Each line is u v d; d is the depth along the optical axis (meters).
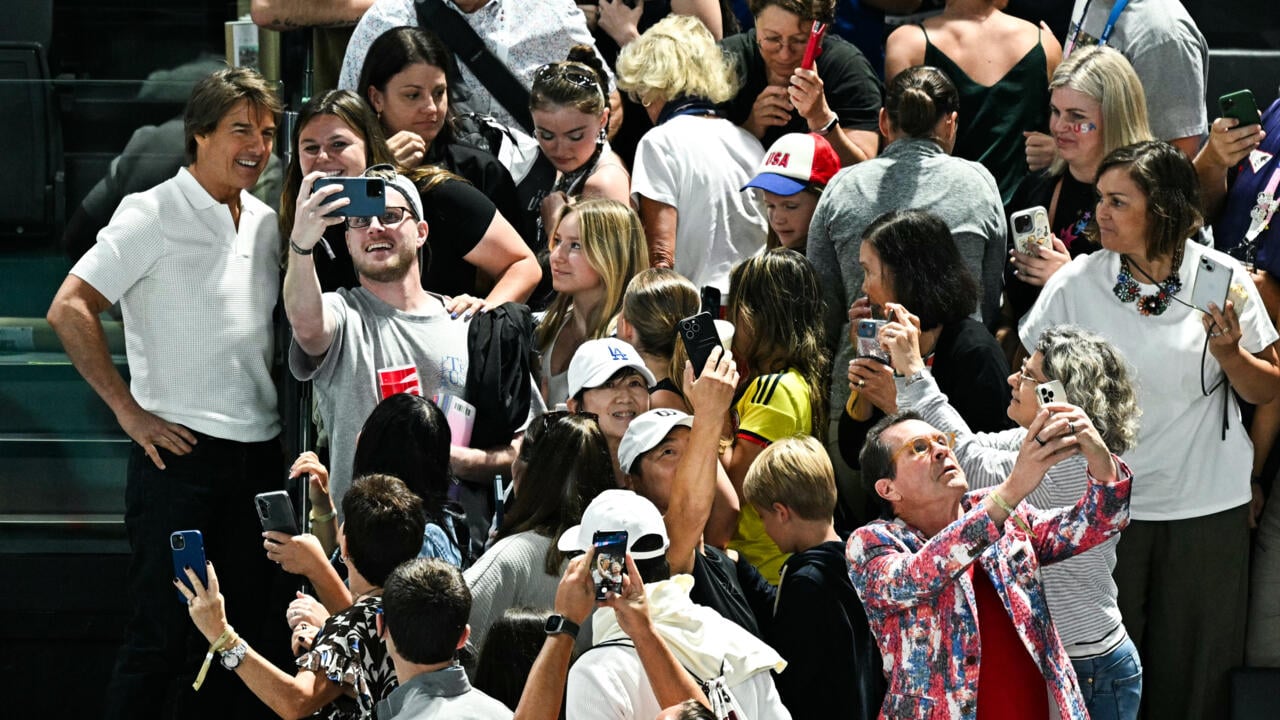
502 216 21.19
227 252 19.11
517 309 19.20
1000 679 14.85
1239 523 18.39
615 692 13.48
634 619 13.20
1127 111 19.53
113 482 21.11
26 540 21.14
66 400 20.95
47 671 21.42
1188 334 17.94
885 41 24.86
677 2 24.08
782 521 16.41
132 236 18.80
